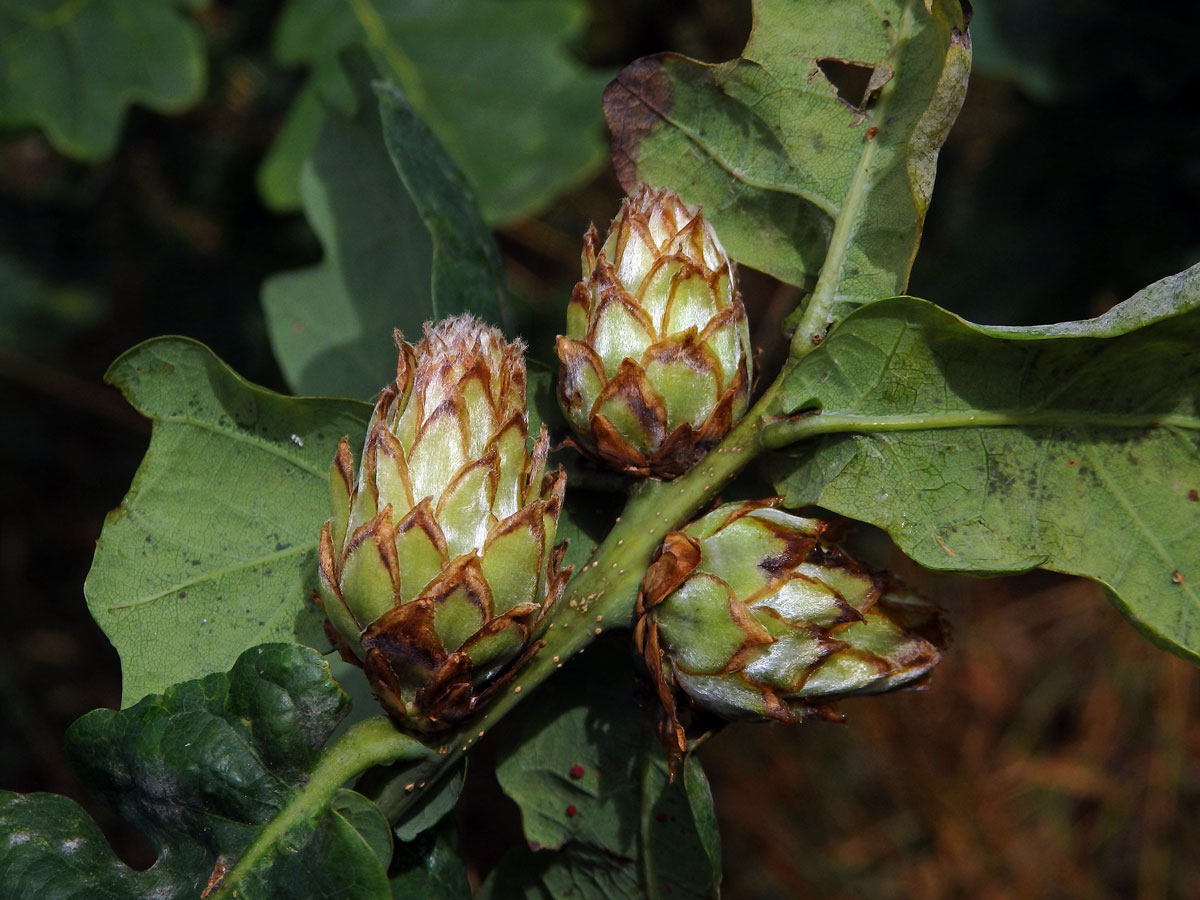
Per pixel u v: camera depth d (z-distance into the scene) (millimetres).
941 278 256
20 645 358
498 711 153
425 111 256
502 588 147
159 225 329
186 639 159
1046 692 395
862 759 377
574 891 167
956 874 369
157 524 160
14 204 328
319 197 190
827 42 162
